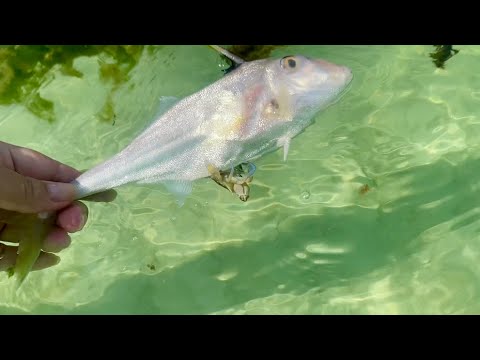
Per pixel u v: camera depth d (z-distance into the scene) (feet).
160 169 1.27
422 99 1.79
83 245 1.59
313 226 1.55
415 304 1.38
